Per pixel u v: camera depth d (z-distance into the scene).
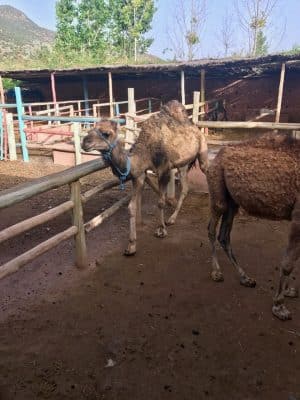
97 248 5.19
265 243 5.24
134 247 4.92
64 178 3.97
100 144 4.33
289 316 3.60
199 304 3.88
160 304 3.89
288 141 3.51
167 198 6.71
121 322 3.60
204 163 6.18
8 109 21.14
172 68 14.82
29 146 10.58
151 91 19.70
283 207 3.49
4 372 3.00
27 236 5.64
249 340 3.34
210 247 5.16
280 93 13.93
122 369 3.03
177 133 5.38
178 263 4.74
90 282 4.31
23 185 3.64
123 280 4.35
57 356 3.16
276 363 3.08
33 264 4.74
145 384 2.88
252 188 3.60
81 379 2.93
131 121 8.68
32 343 3.31
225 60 14.74
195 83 18.72
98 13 32.41
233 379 2.92
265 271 4.49
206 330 3.48
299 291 4.08
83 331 3.47
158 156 5.01
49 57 27.73
